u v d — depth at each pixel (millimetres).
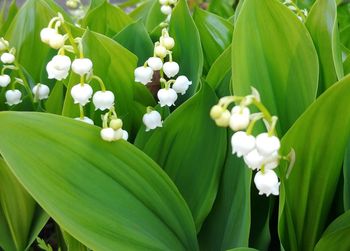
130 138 268
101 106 208
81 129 193
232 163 230
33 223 259
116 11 337
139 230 199
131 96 255
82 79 204
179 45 286
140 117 262
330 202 218
